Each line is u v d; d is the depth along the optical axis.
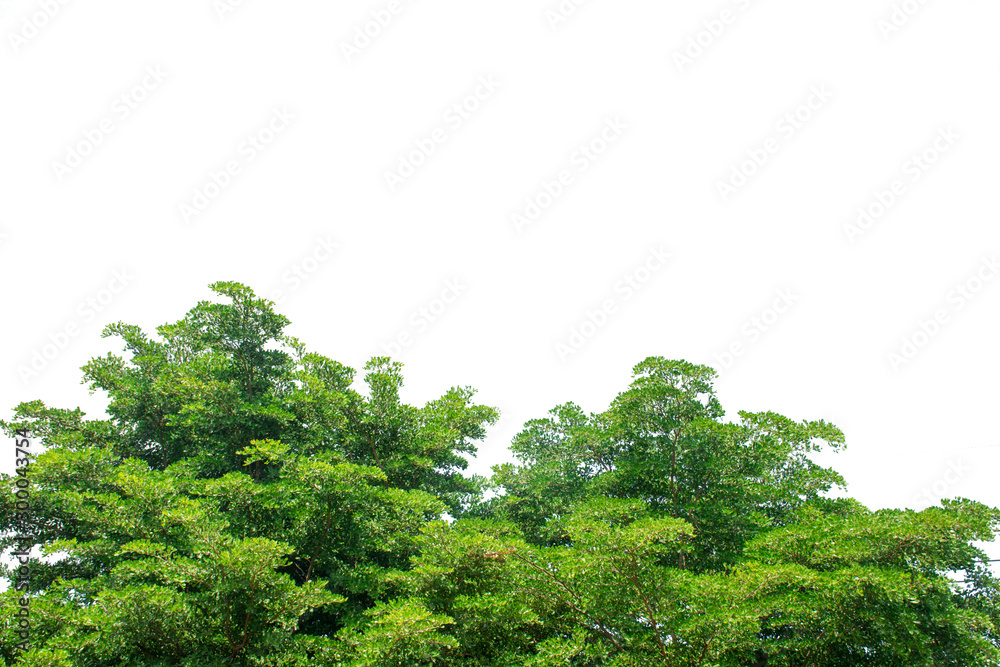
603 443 17.33
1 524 13.88
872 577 10.04
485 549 12.43
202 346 19.09
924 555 11.46
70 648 10.95
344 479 13.80
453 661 12.16
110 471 14.16
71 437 16.41
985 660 11.03
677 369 15.95
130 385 17.56
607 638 11.87
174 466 15.50
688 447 15.21
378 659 10.77
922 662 10.63
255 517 14.42
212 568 11.43
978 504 12.02
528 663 11.04
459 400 19.11
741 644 10.90
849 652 11.53
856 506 14.77
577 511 13.72
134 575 12.16
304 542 14.41
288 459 14.28
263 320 18.55
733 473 15.35
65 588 12.41
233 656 12.11
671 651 10.93
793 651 11.71
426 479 18.66
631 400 15.88
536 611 12.58
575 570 11.27
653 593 11.11
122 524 13.02
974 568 13.82
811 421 15.35
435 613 12.49
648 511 14.10
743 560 13.34
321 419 17.64
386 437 18.17
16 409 16.56
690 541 14.48
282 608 11.95
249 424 16.95
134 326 19.03
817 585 10.45
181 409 17.17
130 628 11.16
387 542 14.98
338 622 14.26
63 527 14.46
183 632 11.87
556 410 19.55
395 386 17.91
